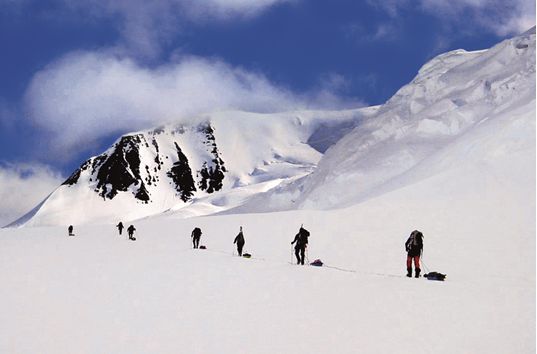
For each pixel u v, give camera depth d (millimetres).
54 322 14820
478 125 81688
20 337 13414
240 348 12414
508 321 14008
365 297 17094
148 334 13609
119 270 25109
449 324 13883
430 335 13086
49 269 25922
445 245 32344
